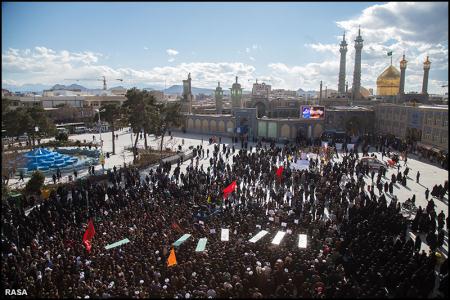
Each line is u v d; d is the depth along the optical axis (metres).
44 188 31.03
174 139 66.62
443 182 35.59
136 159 43.81
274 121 62.53
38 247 18.75
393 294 14.87
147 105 45.75
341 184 33.50
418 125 54.72
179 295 13.45
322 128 63.97
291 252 17.42
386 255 17.33
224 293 13.15
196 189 29.25
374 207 24.02
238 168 35.41
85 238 17.89
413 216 26.08
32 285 14.29
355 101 81.19
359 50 84.50
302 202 26.19
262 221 22.20
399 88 84.50
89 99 103.12
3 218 22.97
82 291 13.56
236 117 68.75
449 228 22.78
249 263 16.14
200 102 137.00
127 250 17.27
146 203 24.80
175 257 15.86
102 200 26.20
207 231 19.98
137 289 13.66
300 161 42.41
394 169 41.28
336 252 17.77
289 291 13.70
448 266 16.97
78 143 57.94
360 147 55.31
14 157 44.75
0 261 16.67
